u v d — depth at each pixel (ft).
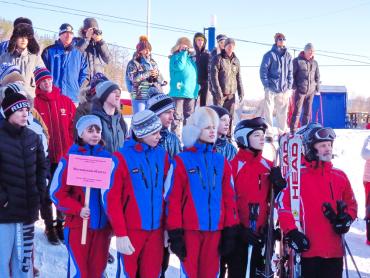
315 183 12.78
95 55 25.00
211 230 12.40
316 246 12.46
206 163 12.75
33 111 15.23
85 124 12.79
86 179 12.14
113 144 14.88
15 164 12.62
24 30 18.48
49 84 17.25
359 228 22.41
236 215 12.72
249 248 13.08
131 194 12.21
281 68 32.60
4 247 12.52
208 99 32.22
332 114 68.90
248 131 13.42
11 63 18.33
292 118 35.19
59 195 12.57
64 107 17.72
